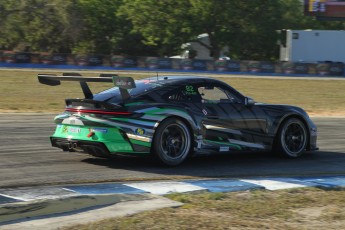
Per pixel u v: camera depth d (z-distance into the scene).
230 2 67.62
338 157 11.96
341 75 58.91
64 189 8.02
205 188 8.30
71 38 71.88
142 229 5.95
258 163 10.93
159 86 10.13
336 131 17.02
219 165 10.53
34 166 9.80
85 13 73.50
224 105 10.60
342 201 7.55
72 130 9.83
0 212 6.61
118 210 6.82
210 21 68.62
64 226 6.10
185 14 68.31
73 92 31.70
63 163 10.19
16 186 8.16
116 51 77.06
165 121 9.75
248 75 56.22
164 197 7.54
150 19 69.44
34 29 69.00
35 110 22.03
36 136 13.84
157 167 10.02
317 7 65.44
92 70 54.19
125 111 9.46
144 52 77.44
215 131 10.40
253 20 69.44
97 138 9.43
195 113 10.12
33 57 55.34
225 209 6.98
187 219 6.39
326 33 64.38
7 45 72.25
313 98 33.88
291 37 64.12
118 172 9.46
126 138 9.44
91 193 7.79
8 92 30.44
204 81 10.59
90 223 6.16
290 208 7.14
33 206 6.91
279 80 48.78
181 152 10.05
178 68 58.06
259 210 6.96
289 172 10.07
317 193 8.05
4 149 11.65
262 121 11.06
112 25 75.81
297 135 11.68
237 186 8.52
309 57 64.50
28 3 65.06
